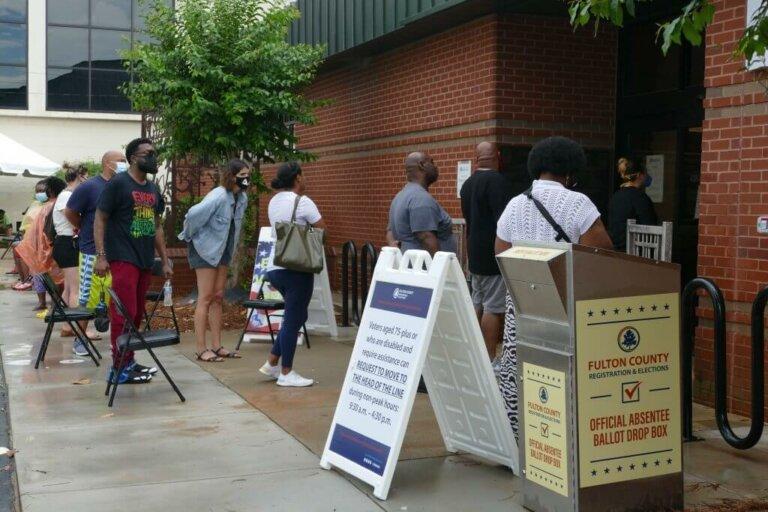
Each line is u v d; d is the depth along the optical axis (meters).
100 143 28.02
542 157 4.92
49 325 8.73
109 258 7.50
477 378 5.21
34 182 27.09
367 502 4.95
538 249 4.46
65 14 27.47
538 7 8.99
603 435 4.41
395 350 5.18
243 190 8.91
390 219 7.45
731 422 6.45
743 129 6.47
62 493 5.08
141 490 5.13
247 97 11.25
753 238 6.43
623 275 4.41
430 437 6.21
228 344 9.85
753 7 6.29
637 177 8.31
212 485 5.22
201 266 8.77
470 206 7.27
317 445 6.01
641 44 9.32
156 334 7.40
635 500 4.50
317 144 14.46
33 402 7.27
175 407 7.07
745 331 6.54
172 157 11.98
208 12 11.54
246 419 6.70
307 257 7.41
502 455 5.34
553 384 4.47
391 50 11.65
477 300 7.43
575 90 9.51
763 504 4.79
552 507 4.56
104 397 7.43
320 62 12.48
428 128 10.70
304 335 9.71
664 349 4.53
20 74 27.22
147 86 11.16
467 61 9.76
